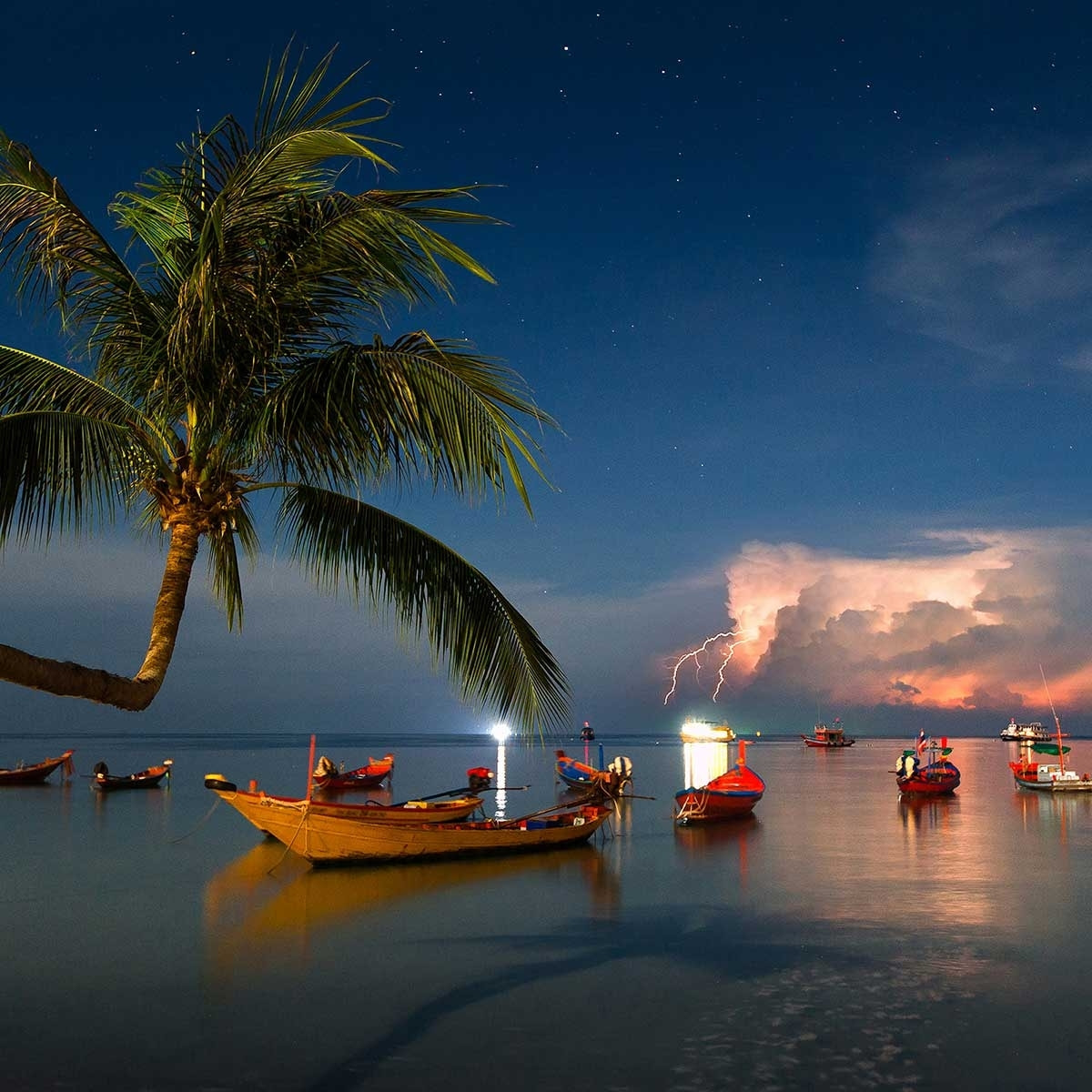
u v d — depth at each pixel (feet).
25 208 21.15
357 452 21.94
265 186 20.57
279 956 50.85
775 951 51.67
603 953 51.49
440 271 21.02
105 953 51.72
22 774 179.11
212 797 148.46
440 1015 40.81
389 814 81.87
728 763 307.37
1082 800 149.69
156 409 22.04
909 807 137.39
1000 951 51.39
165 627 20.01
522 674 25.36
